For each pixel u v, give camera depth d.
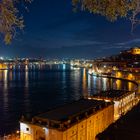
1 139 48.25
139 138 24.70
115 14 6.80
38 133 39.88
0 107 111.44
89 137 44.62
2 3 6.43
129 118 31.25
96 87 184.50
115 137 25.30
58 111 45.41
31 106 115.19
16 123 81.94
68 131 38.28
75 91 167.38
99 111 48.88
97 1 6.86
